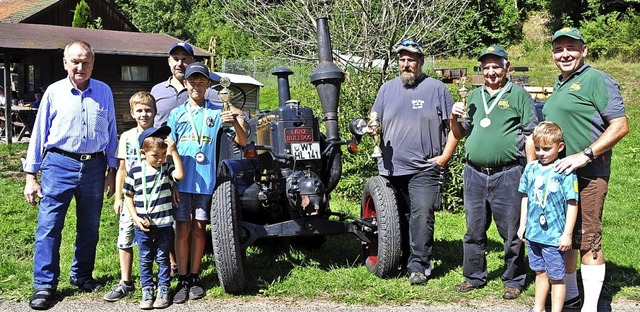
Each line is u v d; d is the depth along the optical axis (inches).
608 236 274.2
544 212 170.4
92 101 191.9
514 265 196.2
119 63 635.5
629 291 201.5
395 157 207.3
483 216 197.8
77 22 871.1
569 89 176.7
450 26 447.5
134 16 1658.5
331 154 208.1
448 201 319.6
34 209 308.7
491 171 193.6
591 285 179.5
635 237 272.7
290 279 209.3
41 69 626.5
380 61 465.7
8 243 251.9
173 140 189.3
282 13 461.1
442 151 206.7
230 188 194.5
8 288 201.5
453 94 379.6
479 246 200.4
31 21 922.1
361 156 331.3
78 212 197.0
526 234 175.8
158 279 198.5
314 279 208.8
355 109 344.5
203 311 184.1
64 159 189.3
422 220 204.4
